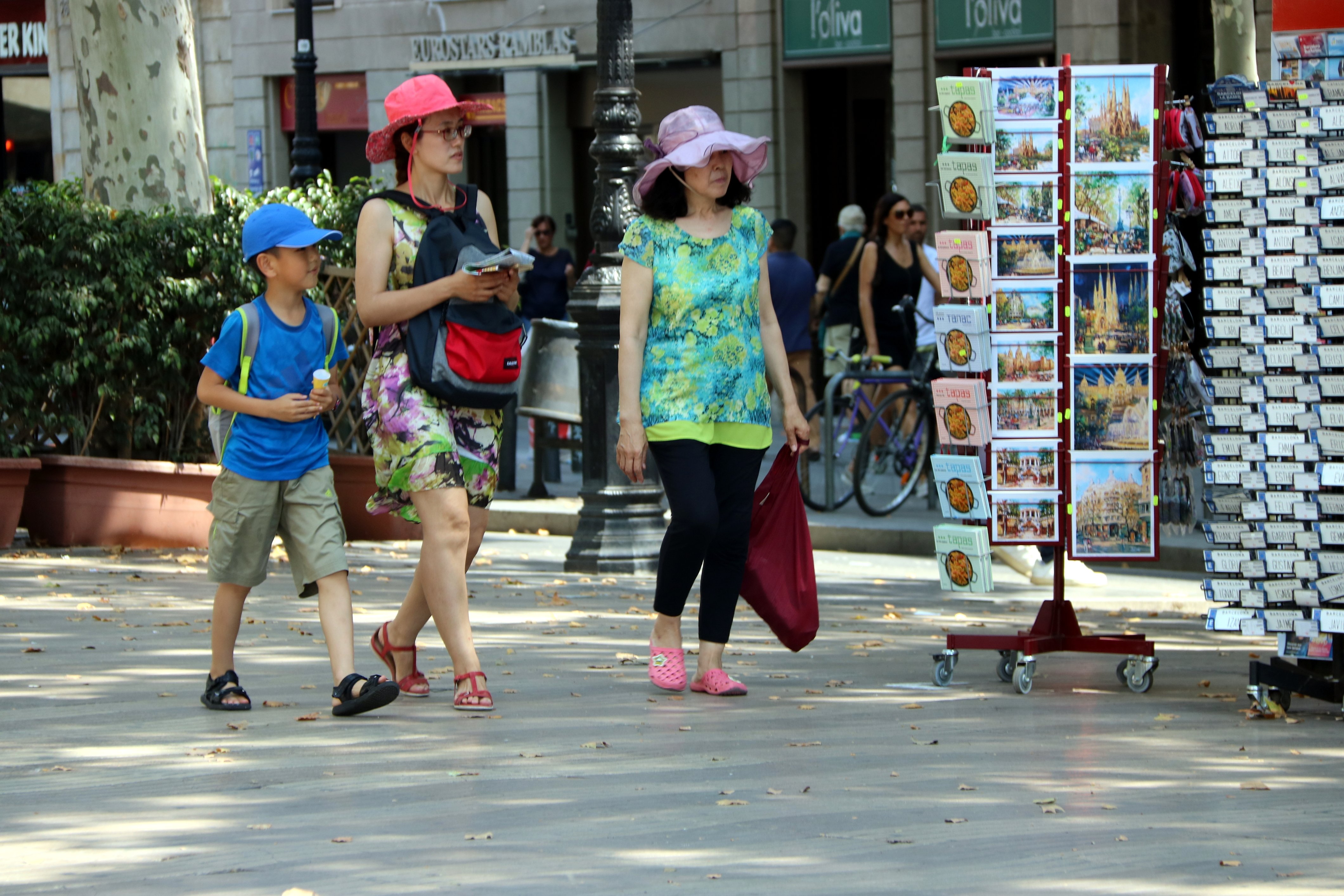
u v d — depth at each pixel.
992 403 25.12
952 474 24.88
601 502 38.47
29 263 40.25
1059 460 25.22
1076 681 25.67
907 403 47.28
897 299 50.19
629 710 22.91
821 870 15.49
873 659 27.64
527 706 23.14
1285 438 22.61
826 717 22.56
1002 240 25.05
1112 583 38.03
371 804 17.86
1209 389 25.86
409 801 17.97
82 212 41.06
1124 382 25.16
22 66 111.94
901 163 78.75
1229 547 22.88
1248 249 22.78
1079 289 25.09
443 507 22.34
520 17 93.25
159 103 47.16
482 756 20.06
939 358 25.19
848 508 48.50
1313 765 19.80
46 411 41.34
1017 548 37.94
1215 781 19.00
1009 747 20.69
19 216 40.59
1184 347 26.67
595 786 18.62
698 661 26.12
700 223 23.45
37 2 110.81
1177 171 25.84
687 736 21.25
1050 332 25.09
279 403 21.98
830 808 17.70
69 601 32.56
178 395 42.97
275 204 22.45
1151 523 25.23
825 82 82.75
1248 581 22.81
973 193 24.64
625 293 23.31
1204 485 24.53
